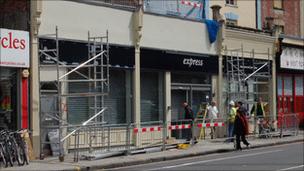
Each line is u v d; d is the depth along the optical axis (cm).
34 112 1902
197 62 2634
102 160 1817
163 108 2478
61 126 1862
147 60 2364
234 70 2870
